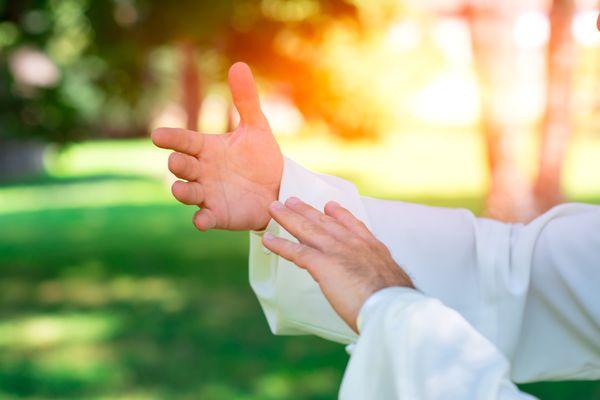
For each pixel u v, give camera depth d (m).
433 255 1.49
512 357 1.55
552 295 1.49
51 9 11.06
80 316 9.03
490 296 1.46
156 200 20.70
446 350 0.88
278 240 1.03
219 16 10.20
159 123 41.59
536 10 30.91
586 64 30.95
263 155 1.39
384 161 29.11
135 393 6.35
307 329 1.43
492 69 12.38
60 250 13.75
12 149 26.69
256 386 6.47
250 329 8.23
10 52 11.87
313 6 11.85
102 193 22.28
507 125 12.36
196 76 21.95
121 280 11.08
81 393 6.37
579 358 1.53
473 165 27.34
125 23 10.57
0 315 9.15
